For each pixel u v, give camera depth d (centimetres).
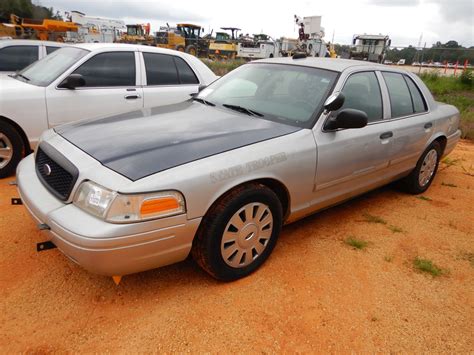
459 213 451
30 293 267
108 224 225
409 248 362
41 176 283
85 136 293
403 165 445
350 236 376
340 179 355
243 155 275
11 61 706
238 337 240
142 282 285
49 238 251
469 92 1695
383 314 271
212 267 273
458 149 793
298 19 2942
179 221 244
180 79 607
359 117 319
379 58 2962
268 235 305
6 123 453
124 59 552
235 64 2195
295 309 268
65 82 491
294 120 333
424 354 239
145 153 258
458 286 309
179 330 242
